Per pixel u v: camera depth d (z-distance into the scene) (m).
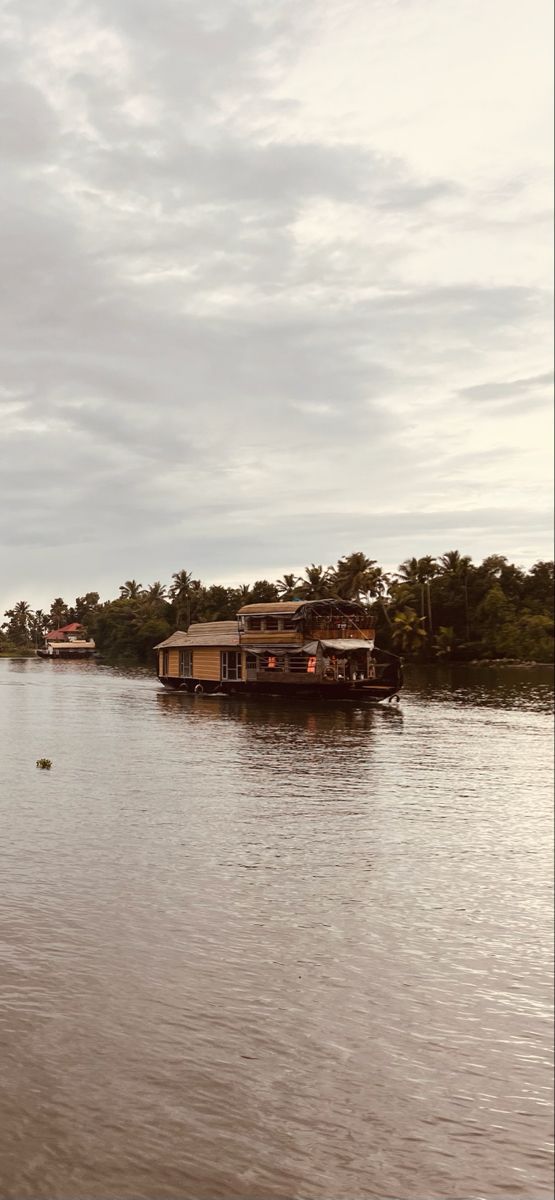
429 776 34.75
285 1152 9.91
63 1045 11.86
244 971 14.55
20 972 14.11
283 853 22.14
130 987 13.73
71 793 30.09
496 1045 12.48
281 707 65.12
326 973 14.64
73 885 18.94
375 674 68.81
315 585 138.62
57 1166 9.40
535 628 136.88
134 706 67.81
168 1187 9.20
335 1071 11.62
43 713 62.59
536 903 18.45
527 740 46.72
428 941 16.19
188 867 20.61
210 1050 11.94
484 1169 9.87
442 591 145.50
